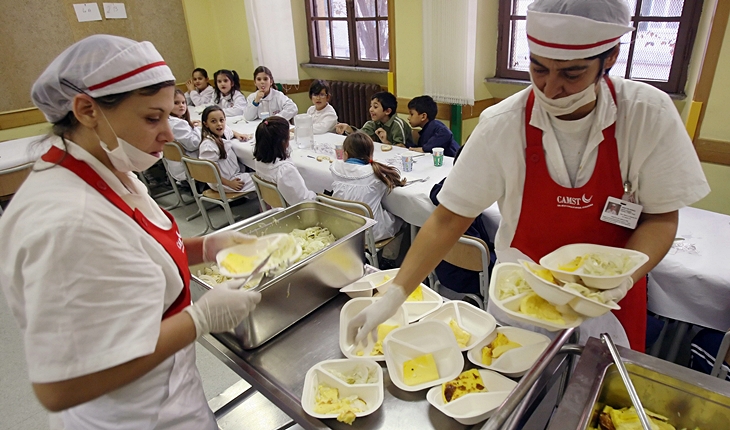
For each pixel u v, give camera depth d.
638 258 0.83
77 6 4.41
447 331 1.01
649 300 1.63
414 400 0.89
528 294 0.90
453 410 0.85
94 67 0.67
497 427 0.70
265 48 5.11
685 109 2.65
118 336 0.66
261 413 1.62
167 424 0.88
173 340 0.75
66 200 0.67
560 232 1.04
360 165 2.32
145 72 0.71
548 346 0.86
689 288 1.51
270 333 1.09
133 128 0.73
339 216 1.47
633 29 0.79
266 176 2.62
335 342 1.09
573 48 0.76
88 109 0.71
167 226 0.91
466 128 3.71
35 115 4.32
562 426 0.73
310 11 4.85
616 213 0.97
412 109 3.06
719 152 2.31
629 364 0.82
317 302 1.20
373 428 0.84
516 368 0.95
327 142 3.34
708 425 0.79
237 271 0.99
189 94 5.15
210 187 3.38
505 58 3.48
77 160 0.73
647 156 0.91
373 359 0.98
